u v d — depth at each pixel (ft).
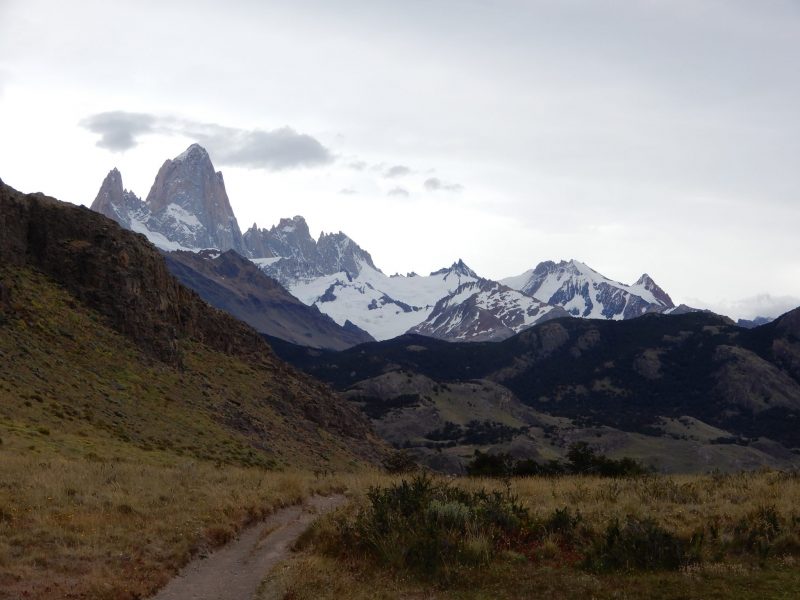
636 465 170.09
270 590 54.24
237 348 325.21
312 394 329.93
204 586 57.21
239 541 74.23
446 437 614.34
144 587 54.75
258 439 231.30
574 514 75.56
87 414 172.65
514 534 68.95
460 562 60.85
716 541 64.39
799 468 109.81
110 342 233.96
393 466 249.55
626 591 53.11
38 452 121.08
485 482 114.83
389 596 53.62
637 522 67.41
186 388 241.35
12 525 66.13
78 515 72.23
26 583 52.75
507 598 53.11
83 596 50.83
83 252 256.11
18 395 163.22
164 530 70.54
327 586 55.42
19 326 204.54
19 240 247.91
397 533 64.03
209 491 94.27
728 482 99.04
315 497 109.19
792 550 62.90
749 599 50.29
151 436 180.55
